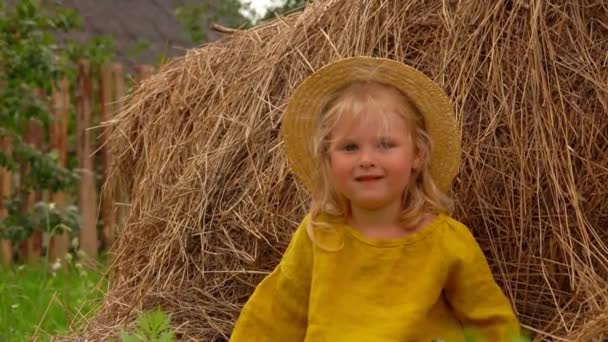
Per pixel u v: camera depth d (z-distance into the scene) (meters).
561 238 4.11
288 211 4.74
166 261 5.02
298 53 4.88
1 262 9.34
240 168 4.92
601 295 3.99
